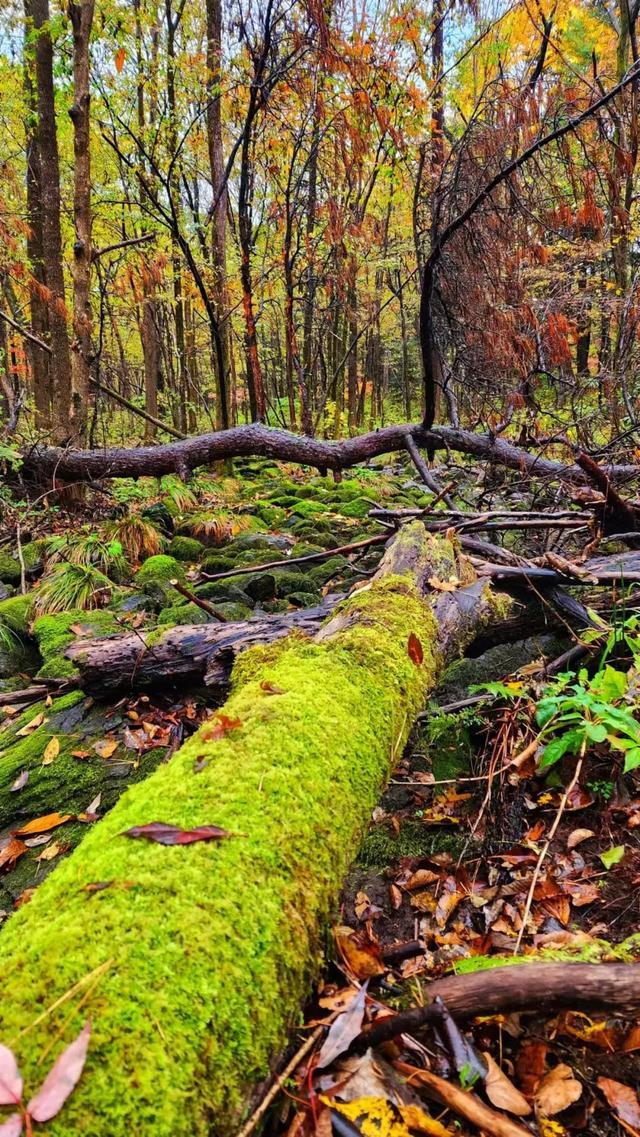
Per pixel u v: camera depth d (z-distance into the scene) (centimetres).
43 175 590
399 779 233
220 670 265
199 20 791
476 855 199
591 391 663
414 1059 117
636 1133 112
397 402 2133
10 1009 75
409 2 570
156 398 1264
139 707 296
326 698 155
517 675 245
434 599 236
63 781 262
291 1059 107
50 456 585
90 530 535
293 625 275
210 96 679
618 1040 126
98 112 756
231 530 605
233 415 1145
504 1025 127
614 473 492
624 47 634
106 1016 75
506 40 584
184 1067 75
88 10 520
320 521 631
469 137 486
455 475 721
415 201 740
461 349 571
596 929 164
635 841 190
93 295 959
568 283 636
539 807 207
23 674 368
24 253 817
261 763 125
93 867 98
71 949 83
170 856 99
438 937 170
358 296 1185
